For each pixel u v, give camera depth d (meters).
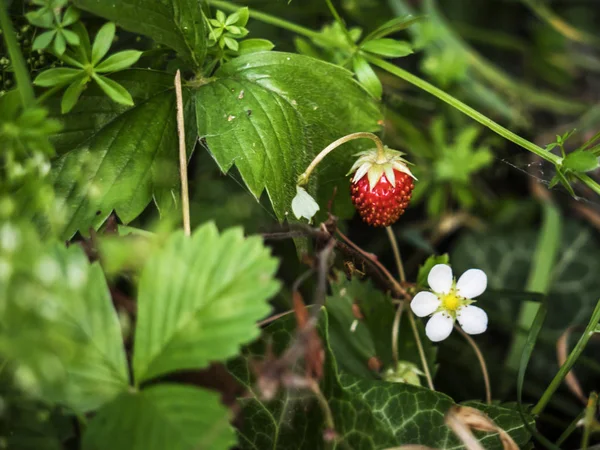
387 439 0.12
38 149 0.11
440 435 0.13
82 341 0.10
